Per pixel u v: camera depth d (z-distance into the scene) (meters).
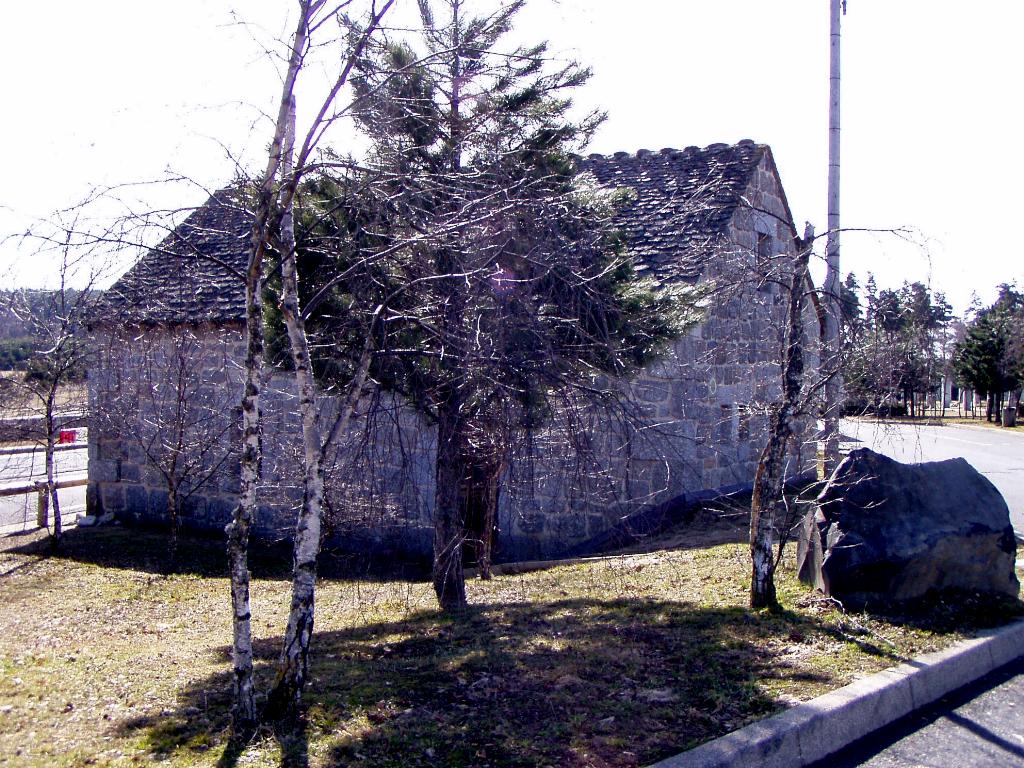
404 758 3.93
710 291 7.02
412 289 5.24
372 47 6.18
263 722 4.33
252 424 4.31
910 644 5.46
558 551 10.18
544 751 3.99
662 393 10.55
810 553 6.78
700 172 12.60
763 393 12.64
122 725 4.49
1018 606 6.21
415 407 6.59
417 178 5.13
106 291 5.98
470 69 6.73
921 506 6.49
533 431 5.30
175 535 11.47
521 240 5.28
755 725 4.19
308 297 6.14
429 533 10.66
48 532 13.06
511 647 5.75
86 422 12.50
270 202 4.66
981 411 46.38
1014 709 4.89
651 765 3.80
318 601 8.50
